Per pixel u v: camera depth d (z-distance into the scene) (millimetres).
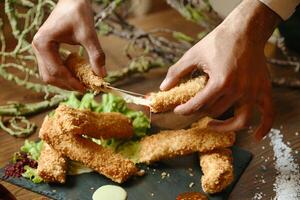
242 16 503
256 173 563
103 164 545
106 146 586
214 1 848
